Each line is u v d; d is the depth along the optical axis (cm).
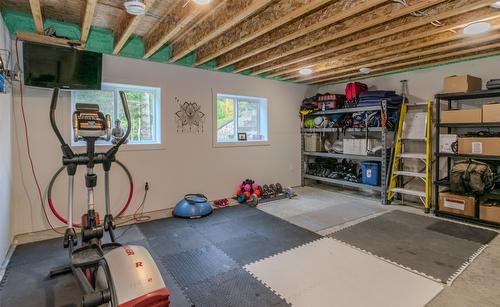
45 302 199
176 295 205
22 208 326
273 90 552
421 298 199
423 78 459
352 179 510
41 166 336
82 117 221
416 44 328
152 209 416
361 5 230
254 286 217
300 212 411
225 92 482
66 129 347
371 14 260
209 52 378
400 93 489
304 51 378
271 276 232
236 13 250
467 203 360
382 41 325
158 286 141
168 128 424
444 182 386
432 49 350
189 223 365
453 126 382
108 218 239
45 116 336
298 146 601
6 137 274
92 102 376
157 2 268
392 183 453
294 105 589
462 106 416
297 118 596
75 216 359
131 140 410
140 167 403
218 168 482
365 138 498
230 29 329
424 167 452
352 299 199
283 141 573
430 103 413
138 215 397
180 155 438
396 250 278
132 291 135
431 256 264
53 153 342
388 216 388
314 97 577
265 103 544
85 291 172
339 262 255
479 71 402
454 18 269
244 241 305
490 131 383
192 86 445
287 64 417
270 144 552
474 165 355
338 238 311
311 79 549
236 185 506
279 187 515
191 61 435
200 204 397
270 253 275
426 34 290
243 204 456
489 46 339
